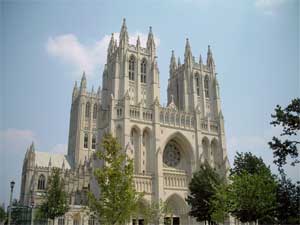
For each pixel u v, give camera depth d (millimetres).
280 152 46500
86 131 194625
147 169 115250
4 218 103438
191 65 144875
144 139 118938
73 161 190375
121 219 50969
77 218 123938
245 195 61281
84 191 152625
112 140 56250
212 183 88688
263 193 59375
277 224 61344
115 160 54312
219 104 143125
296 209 53594
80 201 151625
